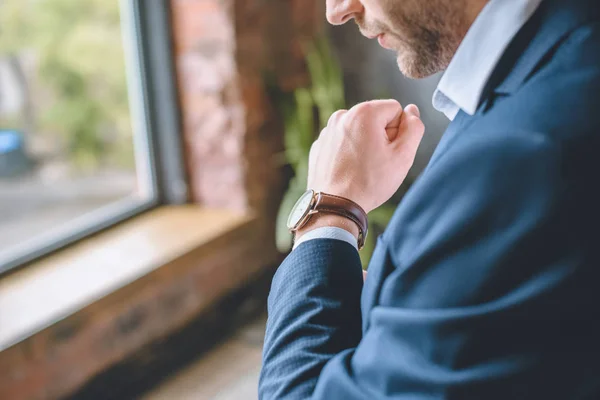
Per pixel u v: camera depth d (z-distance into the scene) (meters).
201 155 2.94
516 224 0.52
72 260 2.47
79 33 3.14
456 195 0.54
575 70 0.53
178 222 2.83
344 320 0.68
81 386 2.26
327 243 0.73
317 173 0.80
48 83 3.20
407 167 0.81
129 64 2.86
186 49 2.82
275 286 0.74
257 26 2.86
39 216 3.07
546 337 0.52
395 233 0.59
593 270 0.51
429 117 3.05
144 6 2.79
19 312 2.11
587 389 0.52
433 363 0.54
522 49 0.57
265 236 3.07
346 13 0.69
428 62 0.66
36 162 3.24
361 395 0.57
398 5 0.63
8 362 1.96
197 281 2.68
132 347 2.42
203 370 2.63
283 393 0.64
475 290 0.53
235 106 2.83
